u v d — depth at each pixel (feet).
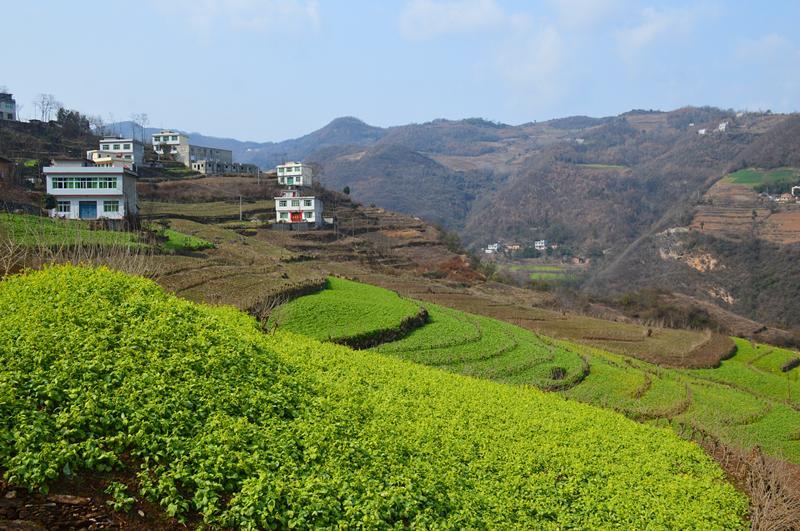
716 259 482.28
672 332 291.79
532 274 574.56
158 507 42.73
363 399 70.13
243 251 252.01
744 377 224.53
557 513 62.75
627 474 77.41
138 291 70.18
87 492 41.68
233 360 62.44
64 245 147.84
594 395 149.79
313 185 547.49
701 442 114.11
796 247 463.01
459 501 55.88
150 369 53.36
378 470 54.03
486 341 177.58
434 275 376.07
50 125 482.69
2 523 37.63
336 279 233.14
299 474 49.06
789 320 393.70
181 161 549.54
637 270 519.19
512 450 72.13
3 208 204.33
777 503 82.74
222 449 47.57
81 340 53.42
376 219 508.53
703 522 72.13
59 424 43.62
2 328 52.01
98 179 247.50
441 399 83.30
